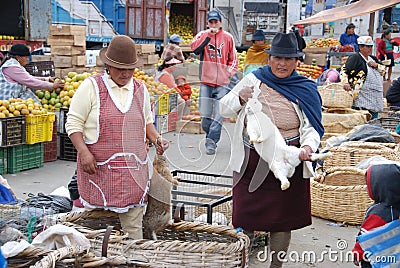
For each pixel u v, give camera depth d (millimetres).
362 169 6508
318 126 4199
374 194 3863
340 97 9305
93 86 3912
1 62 10914
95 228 4270
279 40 4152
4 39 14266
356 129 7875
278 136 4082
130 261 3375
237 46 21891
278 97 4203
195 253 3465
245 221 4289
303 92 4188
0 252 2434
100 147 3914
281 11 22031
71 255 3301
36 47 14711
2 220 4379
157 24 18031
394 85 10234
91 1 17266
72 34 10336
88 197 4000
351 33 17734
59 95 8938
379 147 7008
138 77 9906
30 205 4988
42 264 3100
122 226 4062
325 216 6273
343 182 6680
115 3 17859
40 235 3555
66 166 8398
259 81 4223
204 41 8469
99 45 17250
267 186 4219
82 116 3910
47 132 8305
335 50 15938
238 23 22141
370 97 9727
